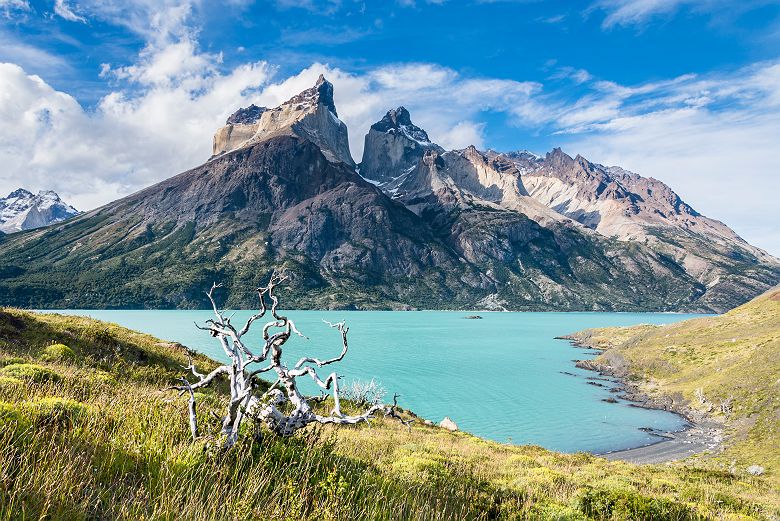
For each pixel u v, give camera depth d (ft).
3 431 24.31
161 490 22.38
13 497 17.79
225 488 23.65
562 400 313.12
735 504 68.85
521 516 41.42
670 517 50.49
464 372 414.41
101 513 19.57
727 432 220.43
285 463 29.55
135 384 72.54
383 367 424.05
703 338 393.91
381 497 30.86
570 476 77.51
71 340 95.09
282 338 30.27
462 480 51.47
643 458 190.49
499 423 250.78
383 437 89.15
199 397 49.80
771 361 265.75
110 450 26.03
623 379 382.42
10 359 64.85
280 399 32.24
